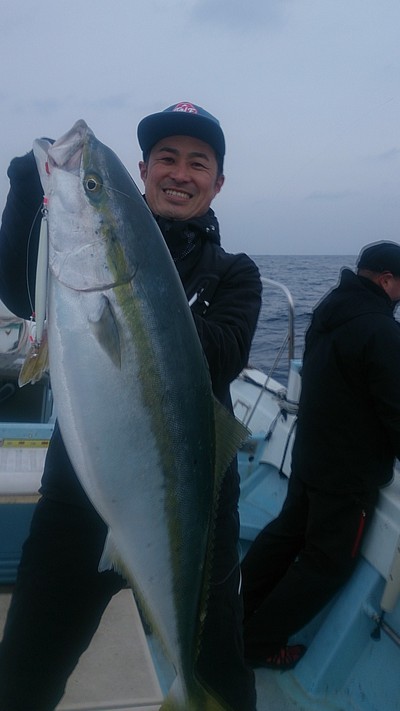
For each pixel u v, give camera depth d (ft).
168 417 3.00
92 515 3.57
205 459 3.18
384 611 5.21
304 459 5.74
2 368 6.53
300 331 15.20
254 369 9.75
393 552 5.36
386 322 5.41
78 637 3.60
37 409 6.66
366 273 5.79
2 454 4.91
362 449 5.48
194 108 3.69
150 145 3.80
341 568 5.51
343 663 5.39
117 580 3.67
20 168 3.28
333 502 5.53
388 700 4.98
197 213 3.78
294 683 5.44
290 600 5.49
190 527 3.15
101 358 2.89
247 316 3.67
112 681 4.14
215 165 3.81
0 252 3.43
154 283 2.97
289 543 6.16
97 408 2.90
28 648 3.47
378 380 5.29
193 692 3.21
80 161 2.91
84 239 2.88
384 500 5.64
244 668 3.97
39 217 3.33
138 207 3.01
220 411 3.28
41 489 3.74
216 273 3.69
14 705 3.44
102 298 2.87
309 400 5.71
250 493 7.86
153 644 5.42
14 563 4.67
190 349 3.06
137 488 3.01
